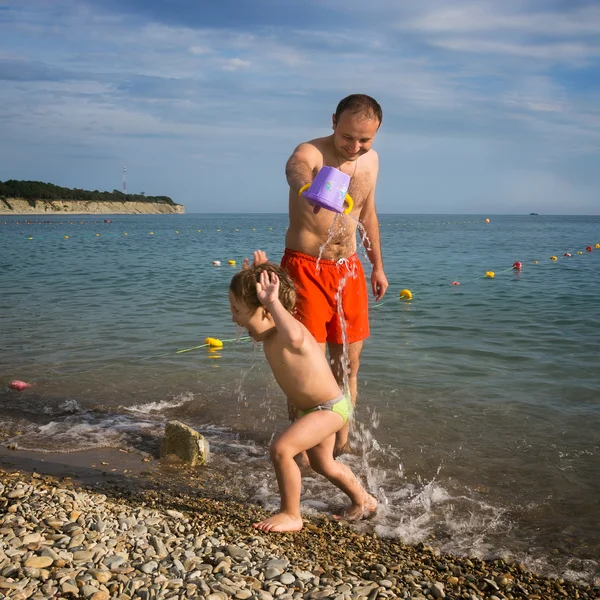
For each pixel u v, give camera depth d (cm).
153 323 927
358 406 554
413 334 859
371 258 481
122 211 15050
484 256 2325
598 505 385
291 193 416
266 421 527
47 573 260
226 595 256
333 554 323
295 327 337
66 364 685
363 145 392
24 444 469
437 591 286
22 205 11950
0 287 1331
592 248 2781
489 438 486
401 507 385
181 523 338
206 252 2525
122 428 507
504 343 798
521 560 328
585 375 647
